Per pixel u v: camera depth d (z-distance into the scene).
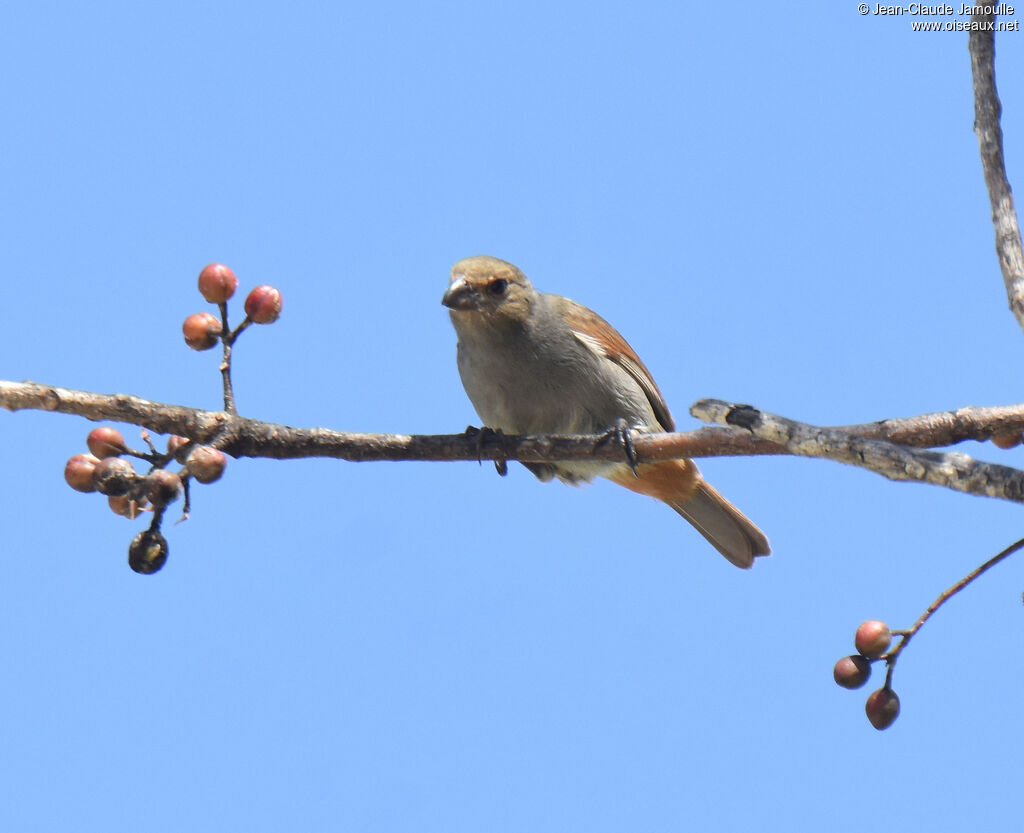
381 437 10.06
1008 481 7.48
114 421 9.25
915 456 7.77
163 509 8.68
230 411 9.59
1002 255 10.03
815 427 8.21
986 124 10.41
